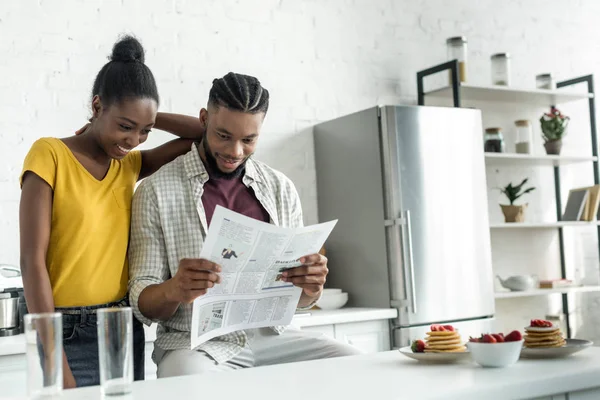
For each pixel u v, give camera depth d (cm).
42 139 186
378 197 340
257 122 199
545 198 450
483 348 148
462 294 348
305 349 207
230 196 213
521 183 426
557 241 453
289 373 150
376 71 395
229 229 164
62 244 181
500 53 406
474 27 432
